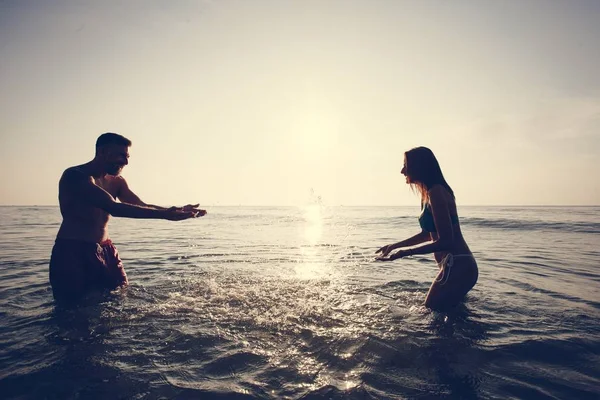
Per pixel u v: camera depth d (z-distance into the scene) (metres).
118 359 2.08
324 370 1.97
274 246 7.83
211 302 3.20
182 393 1.72
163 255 6.25
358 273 4.60
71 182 3.39
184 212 3.42
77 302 3.21
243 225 17.28
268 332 2.52
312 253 6.61
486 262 5.61
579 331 2.54
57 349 2.22
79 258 3.42
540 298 3.40
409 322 2.74
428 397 1.70
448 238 3.04
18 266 5.10
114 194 4.20
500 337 2.44
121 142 3.66
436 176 3.22
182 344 2.30
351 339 2.40
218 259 5.79
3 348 2.23
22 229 13.27
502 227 14.78
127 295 3.42
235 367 2.00
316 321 2.74
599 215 25.11
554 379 1.87
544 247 7.85
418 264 5.37
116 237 10.09
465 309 3.06
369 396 1.70
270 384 1.82
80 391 1.74
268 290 3.63
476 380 1.87
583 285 3.95
